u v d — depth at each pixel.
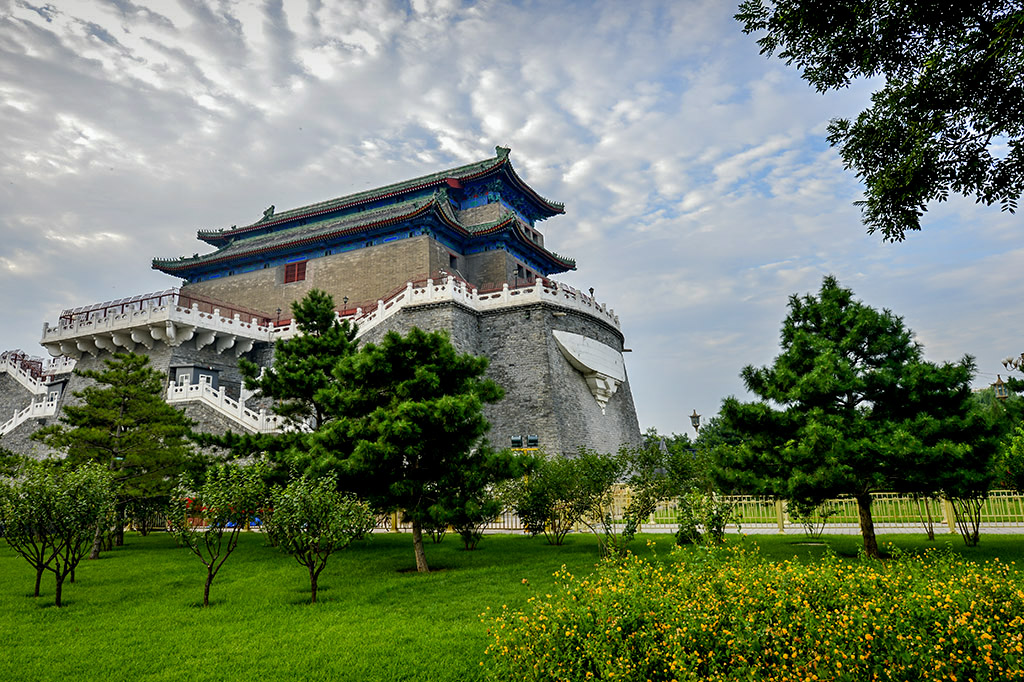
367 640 10.30
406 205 50.06
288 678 8.79
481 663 8.67
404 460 17.94
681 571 7.64
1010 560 14.98
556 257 55.28
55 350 44.03
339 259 48.25
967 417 14.96
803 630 5.86
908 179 12.28
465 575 15.50
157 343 40.00
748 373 17.67
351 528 14.17
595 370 39.81
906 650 5.33
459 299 36.72
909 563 7.29
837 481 14.66
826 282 17.62
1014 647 5.02
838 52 12.91
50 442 24.39
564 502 18.64
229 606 13.23
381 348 17.95
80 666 9.52
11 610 13.28
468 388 18.34
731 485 16.86
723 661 5.80
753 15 12.96
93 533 15.45
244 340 43.00
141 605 13.59
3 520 14.03
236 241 57.50
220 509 13.48
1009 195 12.19
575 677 6.04
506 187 52.97
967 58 11.77
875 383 15.75
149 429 24.28
